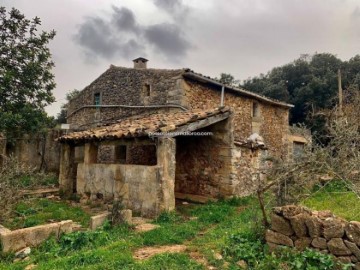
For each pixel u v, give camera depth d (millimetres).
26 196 9000
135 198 7477
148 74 12672
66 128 15086
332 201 6223
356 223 3781
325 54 29344
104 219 6098
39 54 11492
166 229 5723
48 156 13961
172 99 11531
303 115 25297
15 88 11047
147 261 4012
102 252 4332
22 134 12586
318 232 3998
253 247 4387
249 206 7996
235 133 13352
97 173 8742
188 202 9242
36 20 11391
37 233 5094
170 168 7145
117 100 13805
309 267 3666
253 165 10078
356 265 3664
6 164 7074
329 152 4977
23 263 4328
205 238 5176
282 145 16719
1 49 10688
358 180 4695
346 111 7328
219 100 13031
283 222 4305
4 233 4793
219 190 9320
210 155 9680
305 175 5004
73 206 8477
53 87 11898
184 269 3811
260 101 15188
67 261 4105
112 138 8055
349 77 24625
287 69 28781
